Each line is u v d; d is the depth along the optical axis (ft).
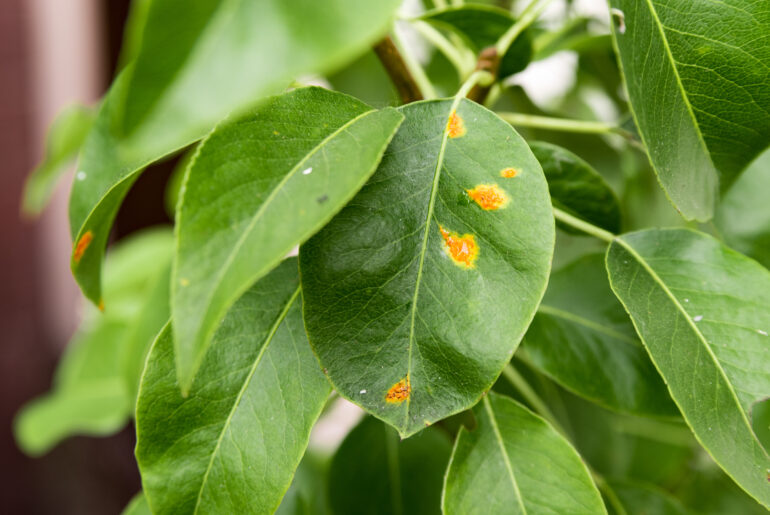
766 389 1.08
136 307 1.81
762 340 1.10
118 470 3.39
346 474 1.30
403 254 1.06
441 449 1.32
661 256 1.14
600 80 1.53
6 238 4.13
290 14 0.91
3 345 4.17
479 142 1.07
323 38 0.90
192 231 0.99
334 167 1.01
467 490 1.10
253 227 0.99
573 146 1.57
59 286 4.22
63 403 1.71
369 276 1.05
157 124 0.89
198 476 1.08
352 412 1.88
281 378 1.10
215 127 1.02
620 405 1.21
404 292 1.05
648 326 1.09
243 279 0.97
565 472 1.11
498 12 1.21
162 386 1.09
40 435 1.74
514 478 1.11
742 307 1.11
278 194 1.00
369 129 1.04
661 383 1.21
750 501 1.53
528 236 1.04
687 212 1.10
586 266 1.28
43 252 4.19
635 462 1.59
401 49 1.25
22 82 3.81
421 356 1.04
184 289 0.97
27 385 4.15
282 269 1.14
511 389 1.30
